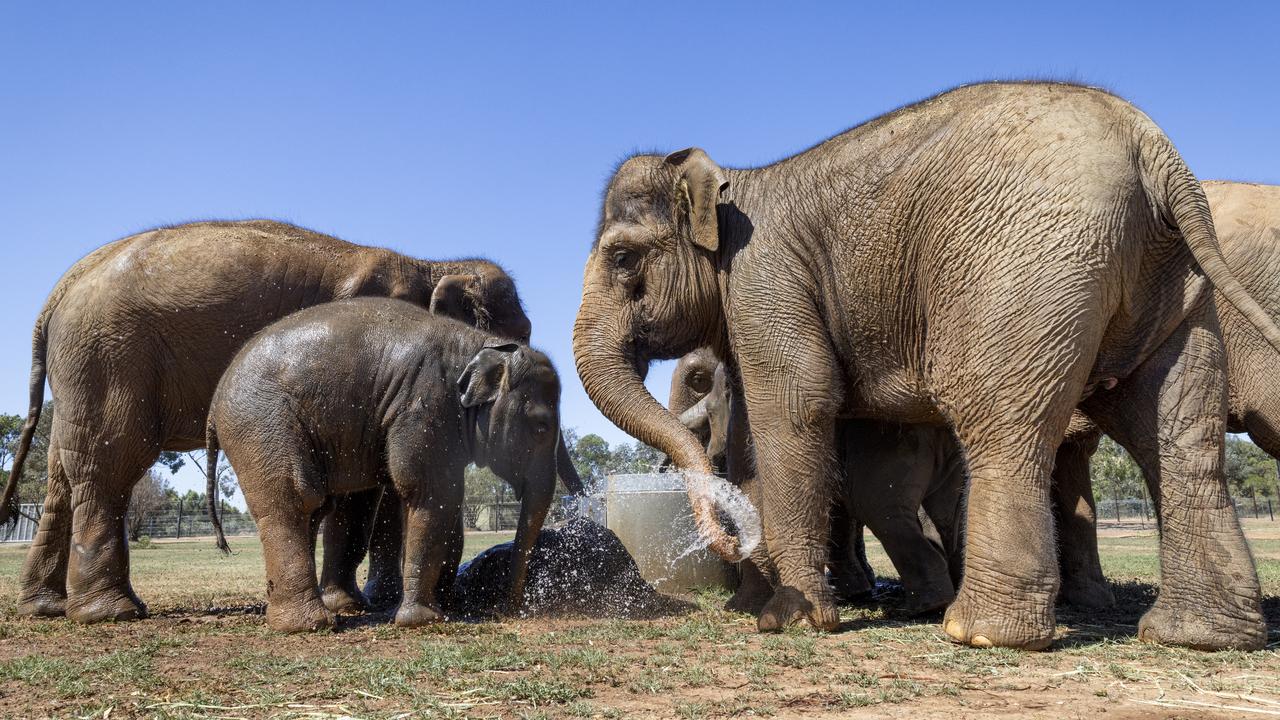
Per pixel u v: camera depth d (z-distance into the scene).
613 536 8.09
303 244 9.06
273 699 3.95
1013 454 4.87
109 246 8.60
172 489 47.31
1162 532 5.10
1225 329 6.54
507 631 6.15
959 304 5.11
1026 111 5.11
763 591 6.98
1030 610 4.82
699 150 6.57
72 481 7.68
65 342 7.94
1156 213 4.95
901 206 5.45
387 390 6.71
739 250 6.25
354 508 7.99
